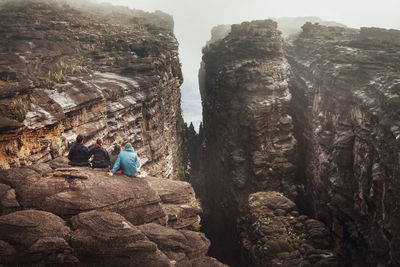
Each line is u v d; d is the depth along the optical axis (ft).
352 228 98.73
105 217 29.32
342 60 122.01
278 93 164.45
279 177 154.71
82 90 76.84
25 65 67.46
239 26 224.12
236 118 167.12
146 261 27.81
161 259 28.22
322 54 146.41
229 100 173.88
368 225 90.63
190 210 43.70
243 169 160.97
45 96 63.05
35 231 26.84
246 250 125.80
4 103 50.47
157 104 135.54
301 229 115.03
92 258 27.12
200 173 250.37
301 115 168.86
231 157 165.17
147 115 119.65
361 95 99.25
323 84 126.72
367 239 87.92
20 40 94.89
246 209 148.36
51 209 31.30
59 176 34.99
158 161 125.90
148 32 182.91
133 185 36.50
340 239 105.91
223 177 178.29
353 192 101.35
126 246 27.68
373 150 87.76
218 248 182.09
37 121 54.13
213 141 201.57
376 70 109.29
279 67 174.09
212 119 205.67
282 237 110.11
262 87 162.40
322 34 198.29
